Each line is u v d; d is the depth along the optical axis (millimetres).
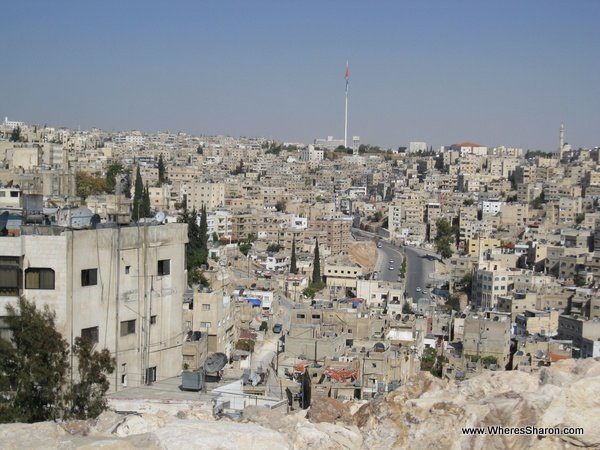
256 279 197250
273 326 151750
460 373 142625
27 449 29594
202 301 102688
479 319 166125
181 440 30000
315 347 129750
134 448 29766
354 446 32812
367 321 153375
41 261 47156
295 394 103500
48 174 151000
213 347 102562
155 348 53688
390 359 124125
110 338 50531
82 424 32969
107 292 50219
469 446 32375
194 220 196125
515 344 173500
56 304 47125
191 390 50094
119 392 49000
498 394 34844
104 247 50000
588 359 38750
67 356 45469
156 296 53531
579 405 33719
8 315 44250
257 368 108188
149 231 53031
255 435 30875
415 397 35625
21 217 53344
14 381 42656
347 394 105500
